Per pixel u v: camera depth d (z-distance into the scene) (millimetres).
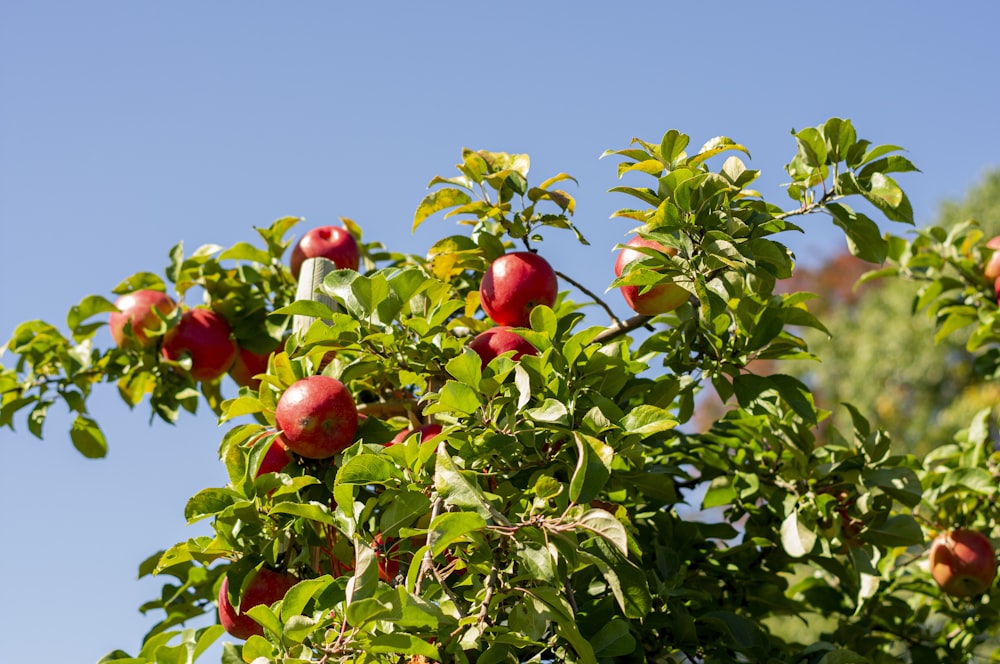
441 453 1839
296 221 3211
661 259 2180
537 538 1819
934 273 3584
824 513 2564
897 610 3201
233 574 2209
